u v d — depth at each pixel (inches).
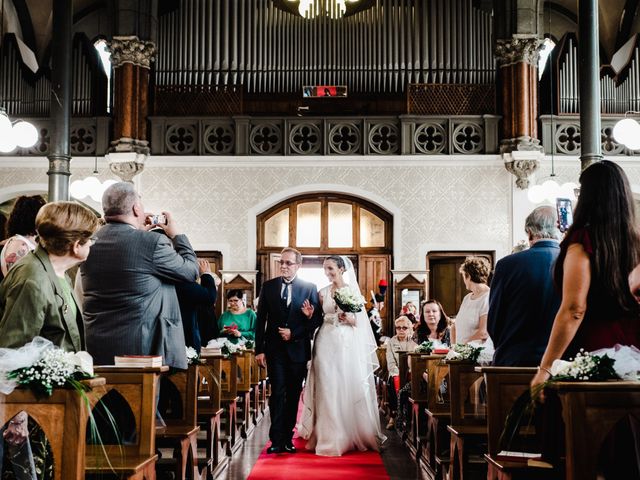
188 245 190.1
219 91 619.2
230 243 600.7
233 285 593.6
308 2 563.5
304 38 634.2
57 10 393.1
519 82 593.3
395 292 593.9
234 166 606.2
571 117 596.4
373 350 310.2
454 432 200.7
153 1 619.8
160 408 231.6
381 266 609.9
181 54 622.5
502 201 595.2
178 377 207.9
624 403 112.8
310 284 299.7
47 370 123.3
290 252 296.8
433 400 250.7
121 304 173.6
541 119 598.9
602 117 593.3
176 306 184.2
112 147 597.3
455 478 205.9
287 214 618.5
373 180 603.8
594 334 127.0
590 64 325.4
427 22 628.4
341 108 656.4
